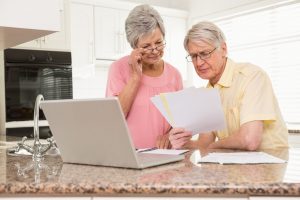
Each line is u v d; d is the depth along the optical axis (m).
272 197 0.81
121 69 1.77
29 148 1.56
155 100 1.39
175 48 4.54
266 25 3.87
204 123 1.40
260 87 1.45
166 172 0.97
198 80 4.58
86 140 1.10
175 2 4.76
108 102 0.99
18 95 3.14
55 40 3.39
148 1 4.50
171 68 1.88
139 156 1.17
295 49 3.61
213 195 0.83
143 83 1.76
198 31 1.50
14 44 1.86
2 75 3.16
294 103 3.61
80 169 1.05
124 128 1.00
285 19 3.69
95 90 4.05
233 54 4.21
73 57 3.64
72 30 3.63
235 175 0.90
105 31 3.88
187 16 4.65
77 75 3.70
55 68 3.36
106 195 0.85
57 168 1.09
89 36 3.76
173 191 0.81
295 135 3.12
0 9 1.36
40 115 3.21
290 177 0.87
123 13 4.03
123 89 1.69
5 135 3.09
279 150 1.46
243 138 1.40
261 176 0.88
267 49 3.87
